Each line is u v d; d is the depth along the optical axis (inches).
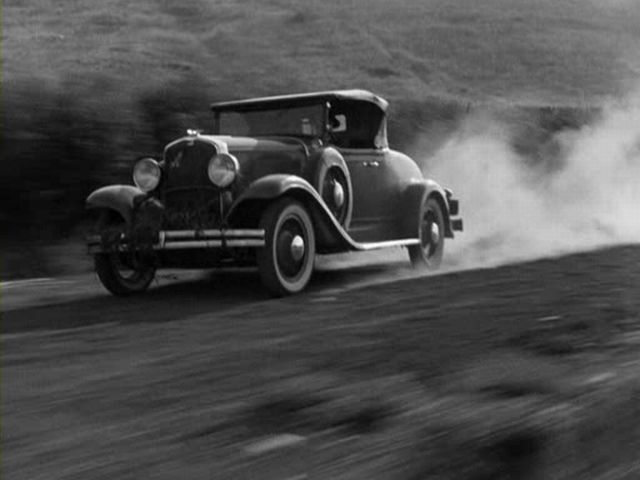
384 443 119.4
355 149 329.1
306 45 1429.6
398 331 207.2
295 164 306.0
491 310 234.4
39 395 151.9
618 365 163.6
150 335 214.5
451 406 136.5
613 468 115.0
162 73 670.5
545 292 268.5
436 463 111.1
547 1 2012.8
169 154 295.3
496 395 142.7
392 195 343.6
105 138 421.4
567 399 138.8
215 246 275.1
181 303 274.5
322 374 163.0
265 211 280.7
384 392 147.2
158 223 278.8
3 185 387.5
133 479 108.2
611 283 289.7
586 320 213.8
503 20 1793.8
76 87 430.3
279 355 183.0
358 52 1419.8
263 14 1584.6
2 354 191.2
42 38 1198.9
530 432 120.7
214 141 289.7
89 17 1419.8
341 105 325.7
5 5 1465.3
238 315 245.3
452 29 1683.1
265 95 606.2
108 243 284.4
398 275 335.9
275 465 112.2
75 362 181.3
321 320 230.5
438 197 360.8
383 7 1804.9
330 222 297.9
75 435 127.2
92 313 255.8
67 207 408.2
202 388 155.1
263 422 132.1
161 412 139.3
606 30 1818.4
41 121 402.0
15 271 367.2
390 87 1203.9
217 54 1258.0
